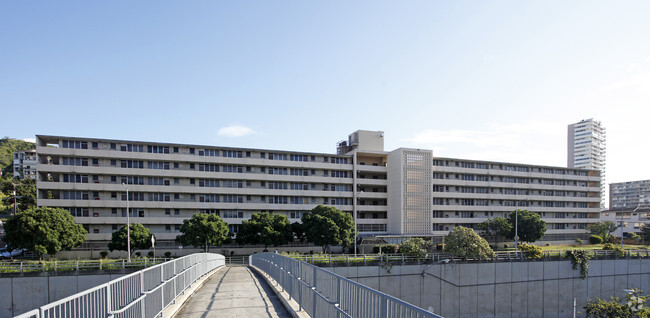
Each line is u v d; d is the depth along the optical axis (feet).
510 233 206.28
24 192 239.50
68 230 137.28
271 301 44.55
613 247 165.89
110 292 23.53
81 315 20.30
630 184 506.89
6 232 130.82
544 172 259.19
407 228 203.10
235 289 54.85
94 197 166.81
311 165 200.75
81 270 107.34
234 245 183.11
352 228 171.53
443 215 221.05
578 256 143.43
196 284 55.31
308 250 193.26
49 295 102.99
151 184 175.01
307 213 174.29
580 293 142.51
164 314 34.88
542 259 138.92
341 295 27.55
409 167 207.51
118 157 169.17
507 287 132.87
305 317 33.42
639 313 82.28
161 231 174.91
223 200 185.98
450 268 126.41
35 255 152.35
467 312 127.13
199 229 152.05
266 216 172.04
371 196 210.18
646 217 274.16
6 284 100.68
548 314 137.18
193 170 179.93
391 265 119.65
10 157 415.64
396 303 19.10
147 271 31.58
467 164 234.79
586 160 539.70
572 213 261.44
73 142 166.09
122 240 149.07
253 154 193.88
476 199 232.94
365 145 225.76
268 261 69.21
